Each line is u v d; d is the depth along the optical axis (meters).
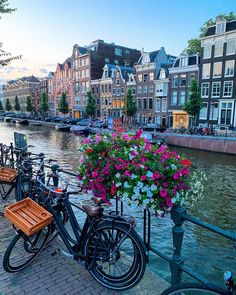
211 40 30.44
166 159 2.24
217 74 30.47
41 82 75.88
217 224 9.09
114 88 46.88
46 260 3.05
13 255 2.95
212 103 31.23
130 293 2.47
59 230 2.85
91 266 2.54
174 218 2.18
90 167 2.48
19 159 5.16
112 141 2.50
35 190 3.38
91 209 2.40
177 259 2.22
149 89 39.75
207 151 23.72
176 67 34.62
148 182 2.16
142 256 2.27
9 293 2.52
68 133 38.47
